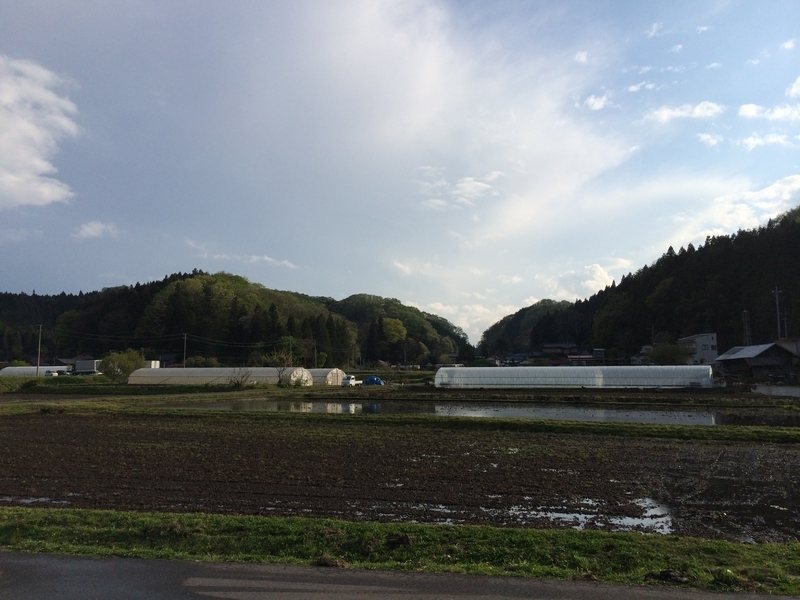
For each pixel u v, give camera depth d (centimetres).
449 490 1452
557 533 984
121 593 689
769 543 986
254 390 5697
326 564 801
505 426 2597
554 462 1823
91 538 967
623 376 5544
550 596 687
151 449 2078
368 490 1451
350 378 7125
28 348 15162
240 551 909
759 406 3666
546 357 13112
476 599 673
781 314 8094
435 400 4481
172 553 848
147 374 7044
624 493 1433
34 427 2748
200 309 11944
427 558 866
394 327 14738
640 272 14300
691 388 5291
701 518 1232
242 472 1669
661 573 770
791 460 1870
